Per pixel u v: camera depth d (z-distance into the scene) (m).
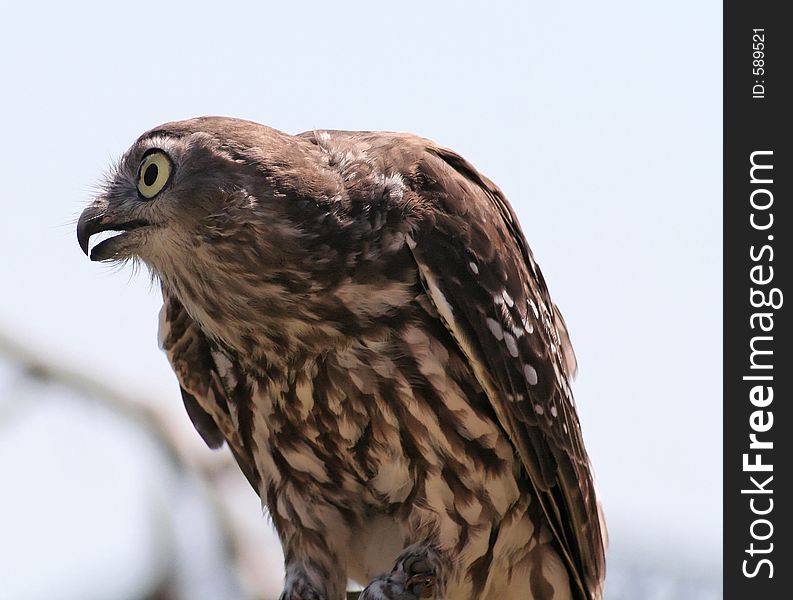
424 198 11.07
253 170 10.71
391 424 11.02
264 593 12.46
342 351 10.88
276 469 11.60
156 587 12.23
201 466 12.95
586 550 11.75
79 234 11.02
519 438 11.28
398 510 11.38
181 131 10.95
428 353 10.93
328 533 11.60
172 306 11.80
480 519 11.29
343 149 11.13
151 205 10.87
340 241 10.75
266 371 11.13
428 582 11.14
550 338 11.91
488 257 11.27
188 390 12.01
